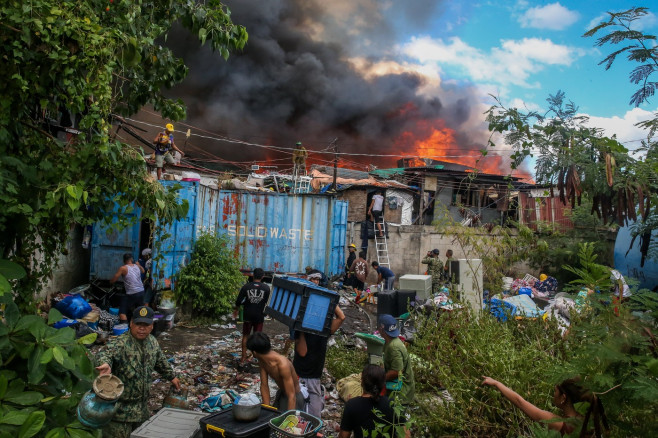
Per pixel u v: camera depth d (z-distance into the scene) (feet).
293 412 10.94
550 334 18.21
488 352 16.08
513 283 45.88
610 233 45.60
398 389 15.55
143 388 12.58
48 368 9.31
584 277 7.79
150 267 31.68
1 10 11.75
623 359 6.25
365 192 74.64
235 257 39.32
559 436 7.65
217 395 19.34
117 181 14.37
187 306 34.71
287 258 49.57
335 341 29.50
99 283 34.42
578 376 7.47
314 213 50.06
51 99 14.30
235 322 35.12
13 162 11.98
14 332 8.87
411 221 76.84
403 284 30.68
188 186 35.58
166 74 17.49
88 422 8.48
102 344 26.09
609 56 8.75
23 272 9.47
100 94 12.76
